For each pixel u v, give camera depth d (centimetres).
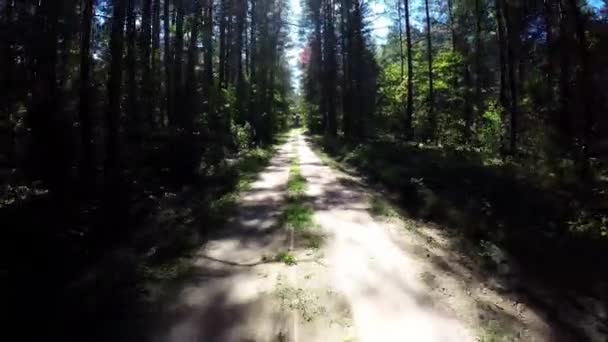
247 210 1265
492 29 3416
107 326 584
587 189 1317
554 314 618
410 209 1268
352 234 1005
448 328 577
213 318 606
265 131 4516
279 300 658
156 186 1515
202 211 1221
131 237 960
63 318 595
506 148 2231
